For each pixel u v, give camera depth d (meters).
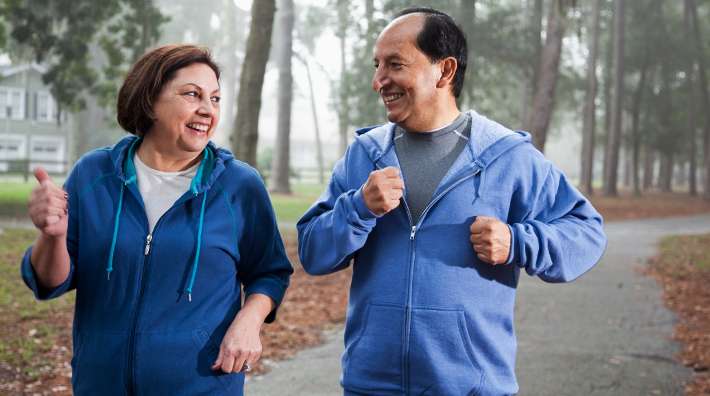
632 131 39.59
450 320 2.01
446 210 2.06
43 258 1.81
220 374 1.99
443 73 2.07
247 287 2.20
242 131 9.73
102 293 1.95
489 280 2.08
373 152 2.21
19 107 43.75
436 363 2.01
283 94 30.44
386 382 2.07
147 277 1.94
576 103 42.72
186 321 1.96
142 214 1.97
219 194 2.06
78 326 1.99
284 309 6.86
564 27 18.05
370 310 2.10
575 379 4.64
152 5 18.72
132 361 1.90
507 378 2.13
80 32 18.27
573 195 2.24
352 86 25.72
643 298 8.05
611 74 38.03
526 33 24.25
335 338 5.84
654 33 36.59
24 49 25.25
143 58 2.01
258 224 2.15
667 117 39.19
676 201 34.38
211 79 2.01
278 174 30.34
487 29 22.81
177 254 1.96
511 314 2.17
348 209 1.95
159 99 1.95
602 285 9.05
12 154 43.81
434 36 2.01
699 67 38.22
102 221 1.96
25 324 5.82
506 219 2.12
